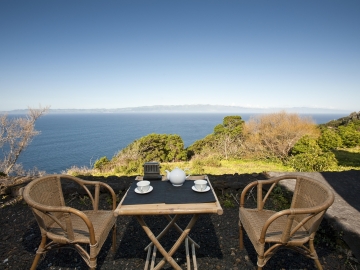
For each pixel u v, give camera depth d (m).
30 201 1.62
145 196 1.83
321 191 1.86
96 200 2.25
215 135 13.97
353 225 2.20
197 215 1.79
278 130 10.59
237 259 2.11
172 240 2.42
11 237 2.48
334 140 10.20
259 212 2.22
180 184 2.05
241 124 13.17
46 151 35.62
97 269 1.99
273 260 2.08
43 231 1.75
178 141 12.77
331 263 2.03
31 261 2.09
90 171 8.56
